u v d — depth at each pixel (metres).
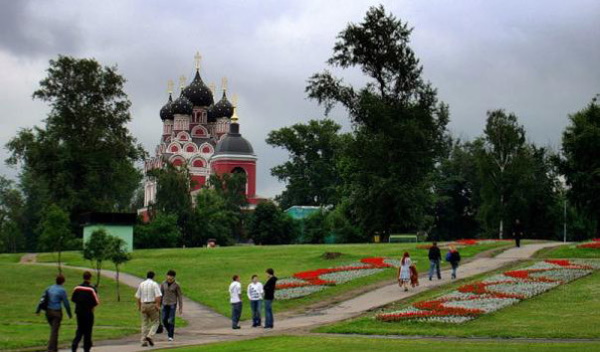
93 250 53.06
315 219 132.50
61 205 91.56
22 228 150.00
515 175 112.12
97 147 96.56
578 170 86.56
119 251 52.81
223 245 126.12
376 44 88.56
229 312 42.72
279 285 50.16
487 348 25.48
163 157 179.62
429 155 86.94
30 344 30.42
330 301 45.25
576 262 55.56
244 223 147.12
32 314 42.44
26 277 60.25
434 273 53.78
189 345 30.05
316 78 89.69
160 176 128.00
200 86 195.00
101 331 35.00
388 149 85.69
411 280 47.03
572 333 30.22
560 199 117.75
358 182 89.25
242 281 54.66
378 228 88.88
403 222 87.38
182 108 191.12
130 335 34.50
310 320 38.41
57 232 62.69
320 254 68.25
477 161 115.81
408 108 87.44
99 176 95.19
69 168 94.69
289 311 43.12
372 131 87.94
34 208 149.50
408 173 86.38
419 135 83.62
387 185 84.44
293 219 135.38
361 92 88.50
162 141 198.38
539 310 37.44
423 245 71.12
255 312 37.12
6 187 152.00
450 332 31.73
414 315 35.78
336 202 154.12
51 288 28.14
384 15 89.88
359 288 49.16
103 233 53.88
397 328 33.44
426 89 89.06
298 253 70.75
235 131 183.00
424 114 86.50
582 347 25.06
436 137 88.12
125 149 98.00
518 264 56.44
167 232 110.88
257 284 37.47
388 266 56.78
